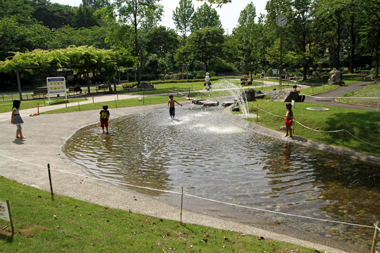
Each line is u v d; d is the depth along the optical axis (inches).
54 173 296.7
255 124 609.9
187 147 445.4
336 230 205.9
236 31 2797.7
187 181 302.0
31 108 813.2
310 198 259.9
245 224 211.9
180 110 874.8
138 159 380.8
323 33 2039.9
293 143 471.8
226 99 1156.5
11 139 451.5
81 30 3078.2
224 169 341.1
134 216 205.3
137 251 158.2
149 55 2866.6
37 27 2134.6
